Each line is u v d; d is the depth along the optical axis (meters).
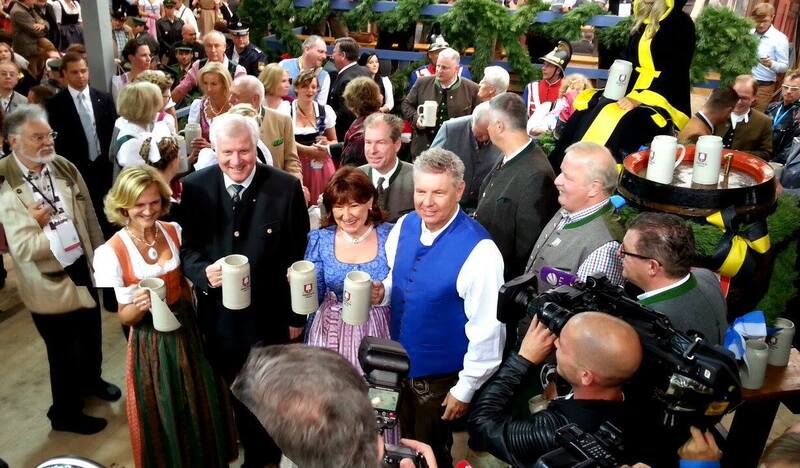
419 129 4.34
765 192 2.05
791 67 7.05
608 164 2.17
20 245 2.69
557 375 1.85
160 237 2.40
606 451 1.33
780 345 2.30
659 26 2.72
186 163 3.42
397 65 6.58
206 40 5.27
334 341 2.33
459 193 2.17
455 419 2.23
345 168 2.31
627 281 2.10
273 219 2.43
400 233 2.34
